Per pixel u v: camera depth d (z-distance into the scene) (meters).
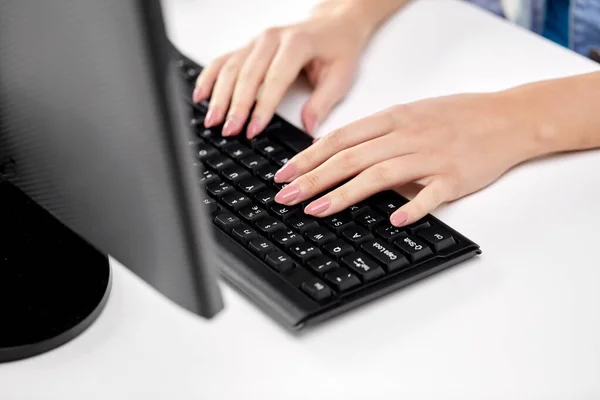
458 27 0.99
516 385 0.54
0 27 0.47
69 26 0.42
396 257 0.63
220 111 0.82
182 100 0.43
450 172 0.73
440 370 0.55
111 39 0.40
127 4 0.39
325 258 0.62
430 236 0.65
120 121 0.43
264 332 0.58
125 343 0.58
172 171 0.44
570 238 0.68
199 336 0.58
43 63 0.45
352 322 0.59
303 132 0.80
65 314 0.59
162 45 0.40
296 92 0.90
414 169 0.72
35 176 0.54
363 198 0.69
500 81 0.90
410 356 0.56
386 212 0.68
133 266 0.51
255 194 0.70
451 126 0.77
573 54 0.95
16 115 0.51
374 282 0.61
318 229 0.66
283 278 0.61
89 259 0.63
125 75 0.41
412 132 0.76
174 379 0.55
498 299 0.61
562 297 0.61
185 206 0.45
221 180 0.72
